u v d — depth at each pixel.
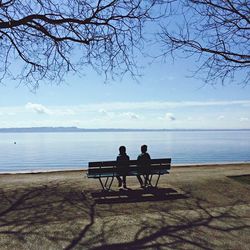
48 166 50.69
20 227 8.16
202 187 12.31
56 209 9.66
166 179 13.95
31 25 10.48
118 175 11.87
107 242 7.21
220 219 8.69
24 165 53.72
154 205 10.02
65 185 12.94
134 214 9.13
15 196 11.19
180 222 8.45
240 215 9.03
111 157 68.62
